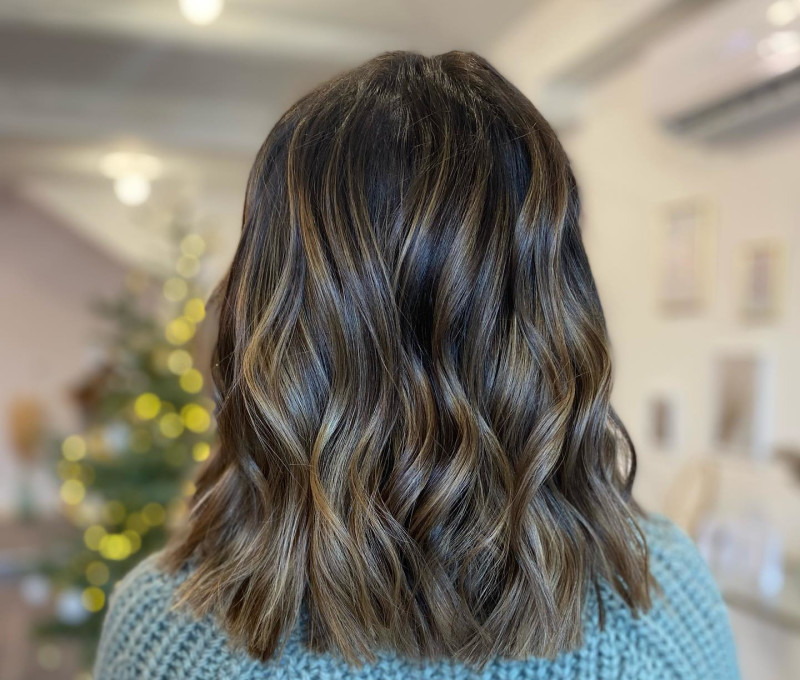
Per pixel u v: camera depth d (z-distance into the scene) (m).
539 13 2.04
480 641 0.44
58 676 2.30
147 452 1.94
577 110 2.19
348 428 0.44
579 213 0.47
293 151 0.45
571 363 0.45
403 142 0.44
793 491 1.43
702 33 1.50
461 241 0.43
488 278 0.43
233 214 3.63
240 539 0.48
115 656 0.49
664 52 1.64
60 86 2.34
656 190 1.88
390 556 0.44
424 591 0.44
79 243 4.35
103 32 1.89
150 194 3.47
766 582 1.28
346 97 0.46
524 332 0.44
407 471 0.44
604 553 0.48
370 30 2.11
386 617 0.44
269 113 2.59
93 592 1.87
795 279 1.44
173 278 2.16
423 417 0.44
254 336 0.45
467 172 0.43
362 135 0.44
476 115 0.45
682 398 1.79
